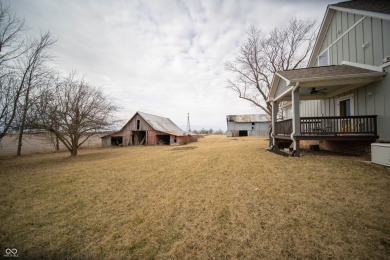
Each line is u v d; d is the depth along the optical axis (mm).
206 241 2672
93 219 3539
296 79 8039
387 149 5785
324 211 3318
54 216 3732
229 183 5289
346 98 9539
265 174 5941
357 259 2162
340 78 7703
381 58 7648
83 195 4949
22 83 13242
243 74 26391
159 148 20750
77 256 2506
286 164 7102
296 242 2521
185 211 3670
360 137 7781
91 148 25641
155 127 27734
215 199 4180
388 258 2150
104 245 2711
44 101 12875
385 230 2684
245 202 3908
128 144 28234
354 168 5875
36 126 12664
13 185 6230
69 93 14273
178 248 2555
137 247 2631
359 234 2621
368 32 8344
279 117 28484
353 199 3734
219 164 8305
